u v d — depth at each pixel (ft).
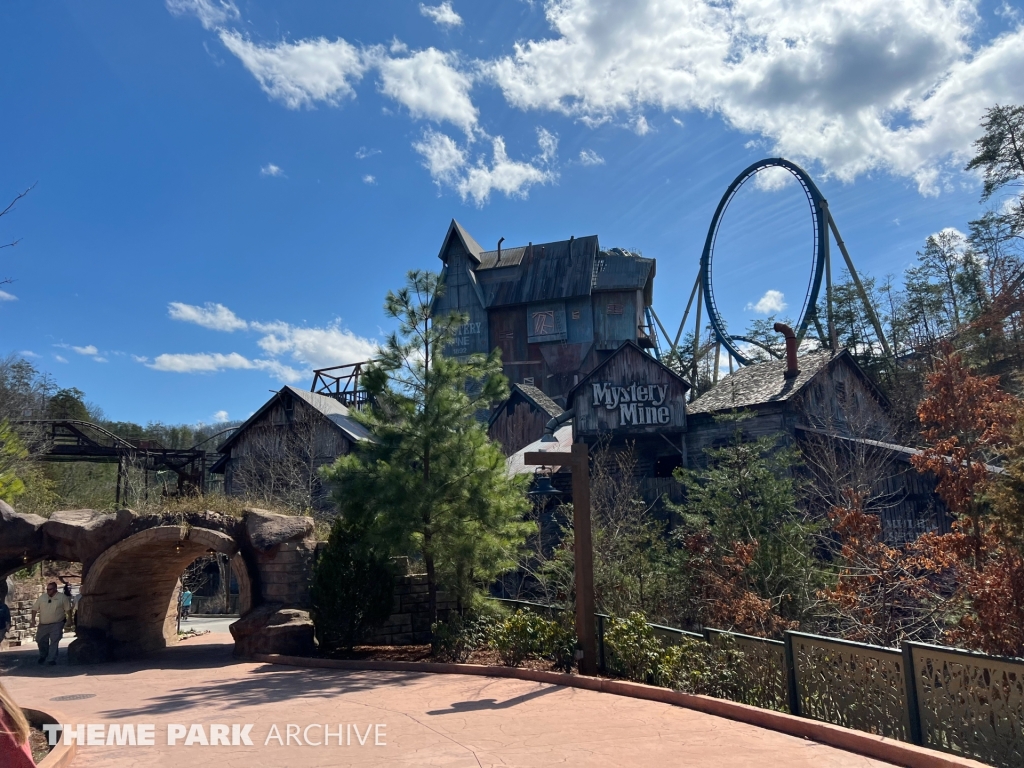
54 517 59.98
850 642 26.58
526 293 176.96
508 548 49.90
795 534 54.85
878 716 25.31
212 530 55.47
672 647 34.50
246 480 114.42
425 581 56.75
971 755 22.08
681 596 55.42
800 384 86.58
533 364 174.40
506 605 50.83
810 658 28.43
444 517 48.47
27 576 85.20
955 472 39.06
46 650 53.88
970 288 141.90
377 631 53.62
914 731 23.76
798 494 68.69
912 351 140.15
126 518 57.41
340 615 48.93
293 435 117.91
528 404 124.98
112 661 55.88
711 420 93.45
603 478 72.90
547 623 40.14
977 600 34.27
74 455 118.11
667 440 95.30
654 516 89.10
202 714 31.19
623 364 98.27
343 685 37.70
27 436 106.11
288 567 53.98
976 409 39.04
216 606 127.44
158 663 52.80
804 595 51.13
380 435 49.98
